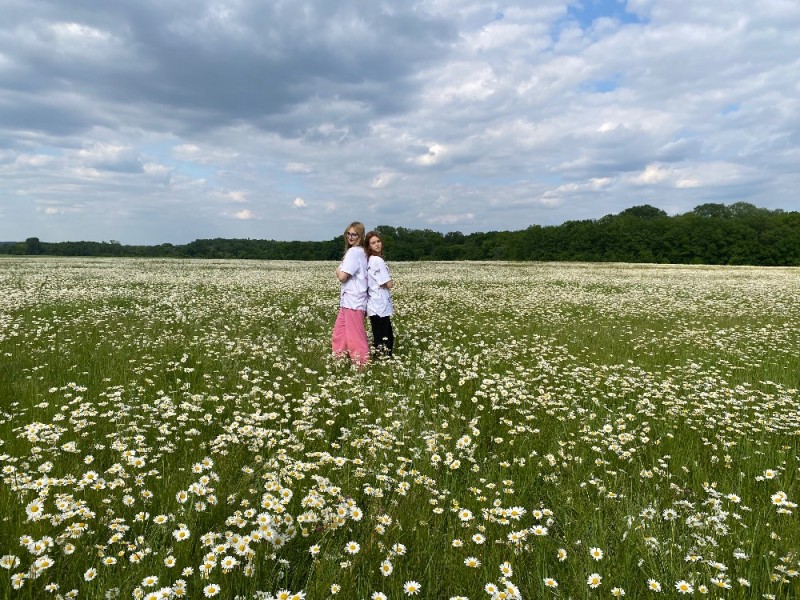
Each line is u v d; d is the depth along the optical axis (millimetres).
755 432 5082
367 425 4758
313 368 7270
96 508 3123
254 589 2402
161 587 2400
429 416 5367
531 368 7574
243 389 6055
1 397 5410
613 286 23344
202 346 8531
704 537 3004
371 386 6121
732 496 3496
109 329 9969
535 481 3984
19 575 2287
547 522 3199
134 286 19062
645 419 5535
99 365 6934
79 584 2449
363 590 2506
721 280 28359
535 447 4652
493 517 3129
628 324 12469
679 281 27234
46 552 2557
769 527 3266
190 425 4863
